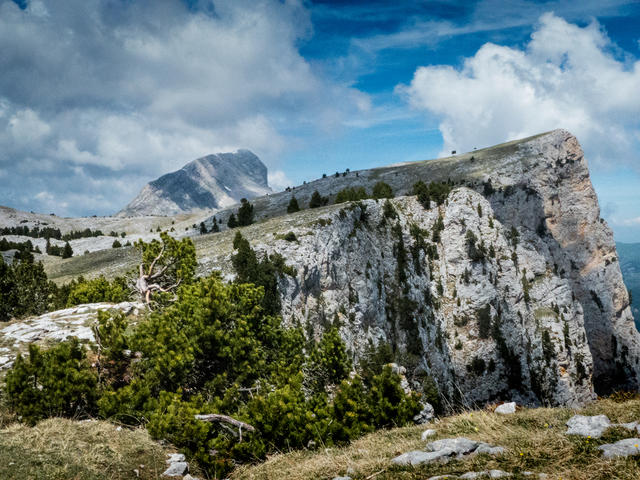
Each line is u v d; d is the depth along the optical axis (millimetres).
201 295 22875
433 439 9703
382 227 87438
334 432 13836
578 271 147500
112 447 12500
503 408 11656
